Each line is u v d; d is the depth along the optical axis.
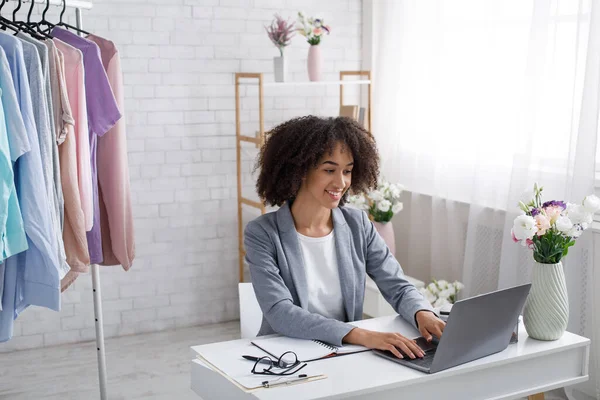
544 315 2.20
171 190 4.44
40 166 2.33
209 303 4.62
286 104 4.69
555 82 3.40
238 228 4.60
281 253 2.38
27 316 4.18
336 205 2.36
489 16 3.76
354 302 2.46
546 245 2.21
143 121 4.32
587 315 3.26
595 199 2.21
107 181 3.06
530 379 2.14
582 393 3.37
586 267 3.25
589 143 3.21
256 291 2.35
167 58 4.33
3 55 2.22
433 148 4.24
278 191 2.42
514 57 3.64
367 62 4.82
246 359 2.06
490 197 3.80
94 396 3.53
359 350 2.14
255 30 4.52
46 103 2.43
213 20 4.41
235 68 4.50
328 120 2.39
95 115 2.82
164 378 3.74
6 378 3.77
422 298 2.41
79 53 2.67
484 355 2.06
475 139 3.92
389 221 4.13
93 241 2.98
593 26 3.13
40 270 2.38
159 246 4.45
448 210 4.12
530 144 3.47
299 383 1.89
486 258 3.84
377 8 4.71
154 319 4.49
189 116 4.42
